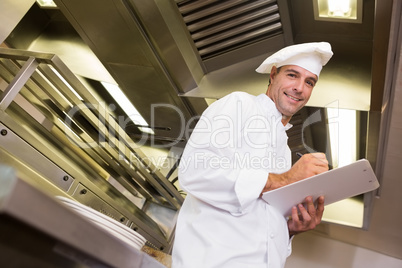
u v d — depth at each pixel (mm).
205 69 2590
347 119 2395
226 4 2312
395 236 4141
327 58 1513
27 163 1991
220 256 1312
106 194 2379
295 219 1443
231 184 1337
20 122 2072
